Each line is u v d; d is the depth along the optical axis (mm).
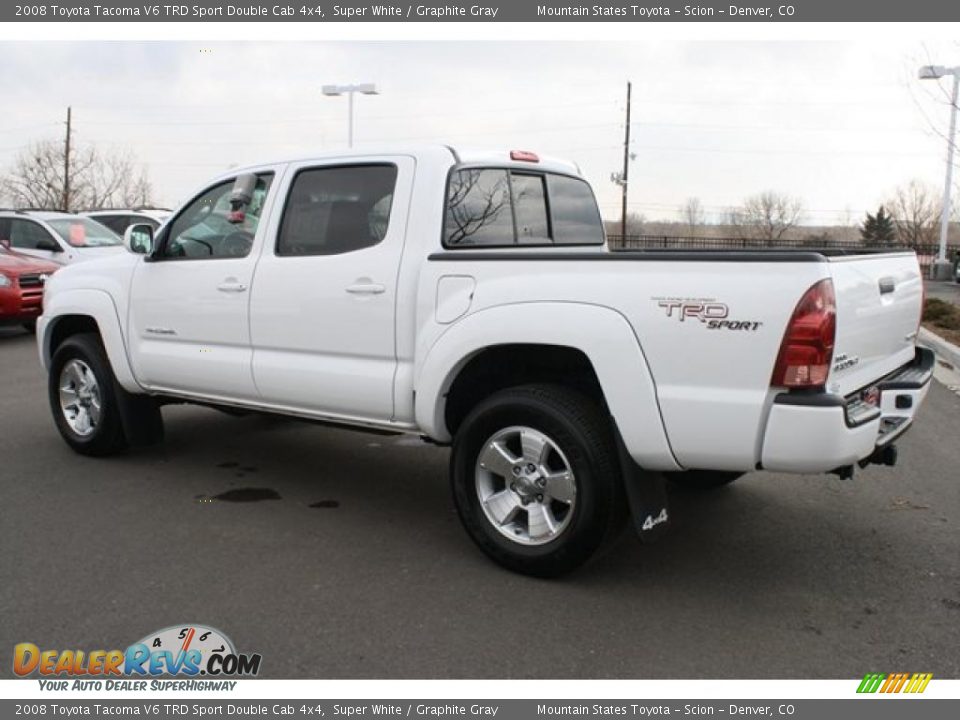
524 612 3682
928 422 7207
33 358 10922
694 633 3510
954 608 3738
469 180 4539
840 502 5145
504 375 4312
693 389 3494
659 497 3889
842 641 3449
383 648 3383
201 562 4207
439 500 5223
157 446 6414
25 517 4828
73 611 3676
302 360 4727
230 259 5047
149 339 5508
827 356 3330
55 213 15719
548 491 3896
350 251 4527
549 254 3814
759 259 3369
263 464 5957
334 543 4480
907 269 4398
